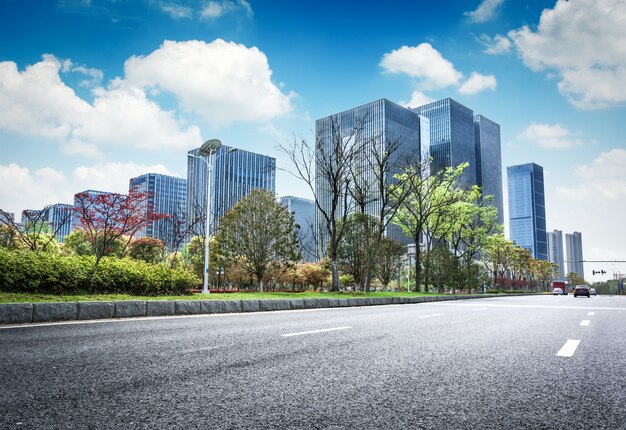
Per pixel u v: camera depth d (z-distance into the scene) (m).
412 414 3.07
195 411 3.07
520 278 81.75
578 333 7.92
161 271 14.75
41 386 3.69
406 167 36.66
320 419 2.94
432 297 27.17
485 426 2.84
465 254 45.78
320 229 41.66
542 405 3.31
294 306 16.56
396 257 37.16
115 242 32.84
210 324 9.12
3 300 9.84
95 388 3.64
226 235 22.28
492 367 4.67
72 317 9.74
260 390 3.64
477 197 40.50
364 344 6.20
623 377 4.26
